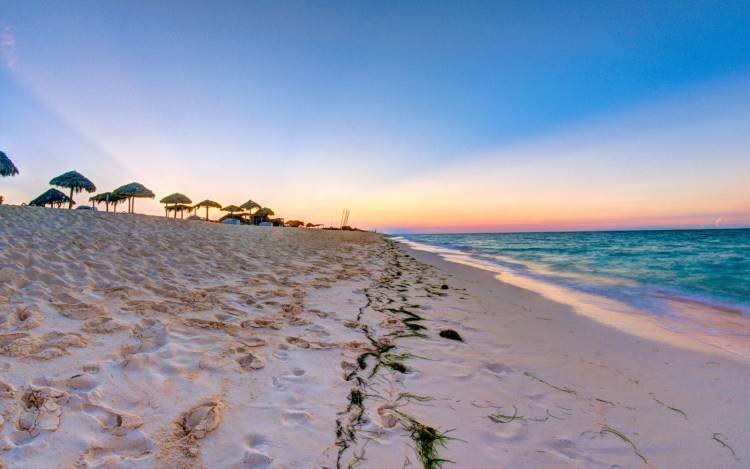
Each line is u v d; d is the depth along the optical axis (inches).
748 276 354.0
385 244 901.8
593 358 127.6
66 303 134.9
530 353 129.2
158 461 61.8
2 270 165.3
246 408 80.2
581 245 1003.9
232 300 166.4
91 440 65.3
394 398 90.7
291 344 119.4
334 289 215.5
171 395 82.3
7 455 59.7
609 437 78.5
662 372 116.7
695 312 210.4
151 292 164.1
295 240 585.9
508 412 86.7
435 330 150.0
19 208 384.8
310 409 82.0
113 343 105.2
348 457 67.3
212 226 589.6
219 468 61.6
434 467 66.2
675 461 71.4
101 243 267.3
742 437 80.0
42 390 78.0
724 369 120.3
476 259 577.0
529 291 271.1
